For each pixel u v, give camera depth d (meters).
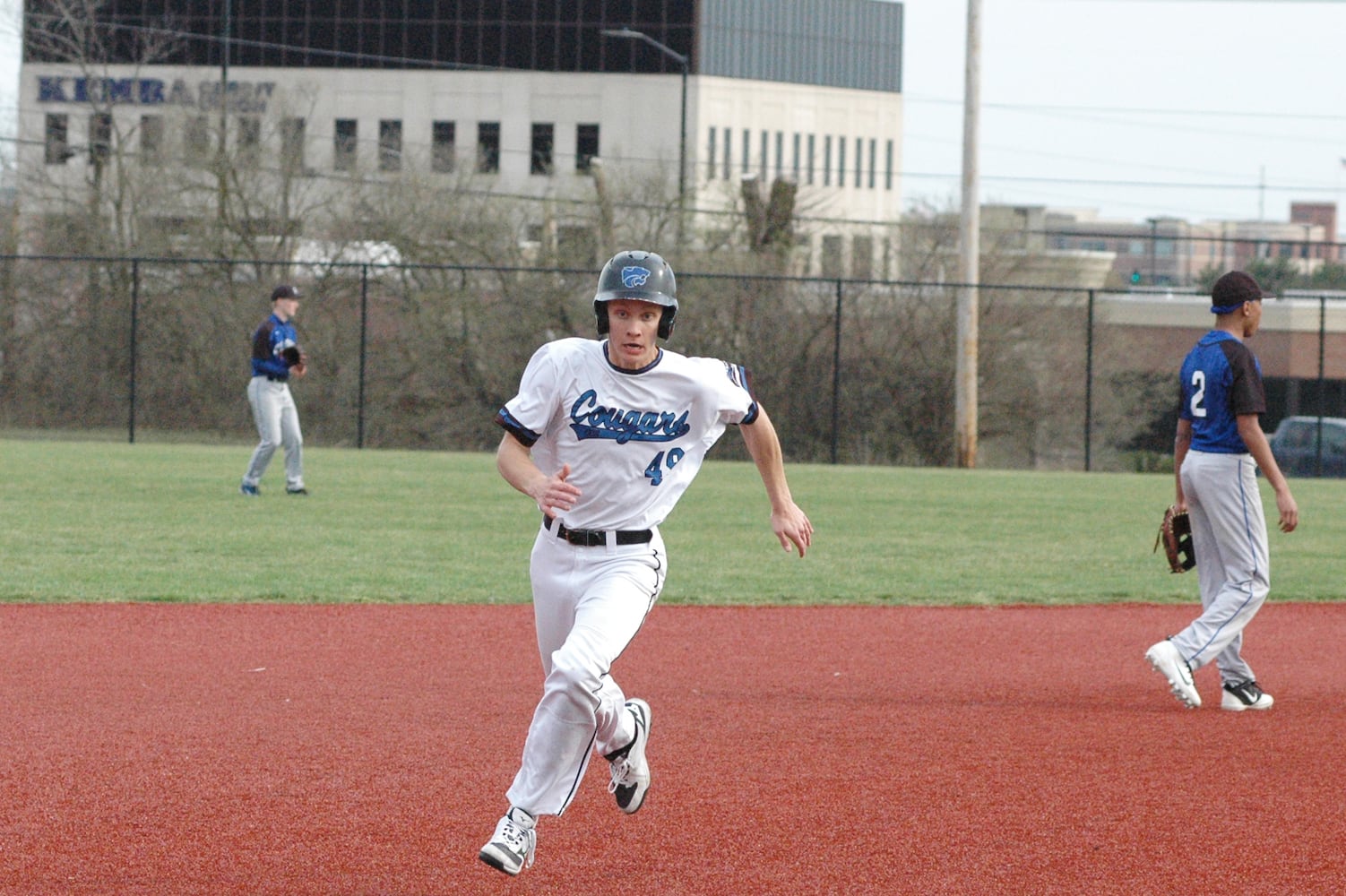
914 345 106.69
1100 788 21.80
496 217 134.38
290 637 33.38
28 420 105.19
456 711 26.31
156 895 16.92
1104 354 114.38
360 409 98.00
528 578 42.56
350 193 141.38
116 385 105.75
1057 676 30.69
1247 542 26.89
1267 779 22.47
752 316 106.12
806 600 40.12
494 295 109.56
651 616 37.41
